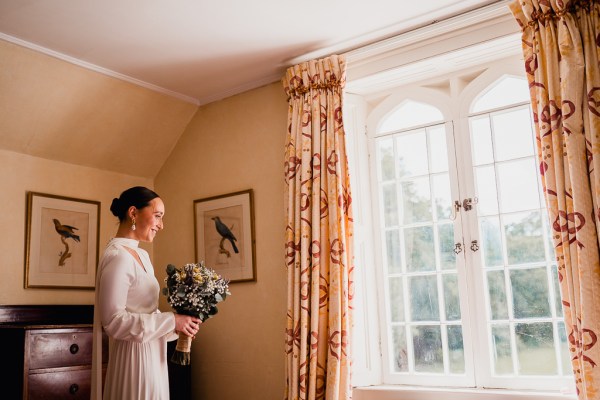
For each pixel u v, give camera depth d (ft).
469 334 12.19
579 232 9.33
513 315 11.85
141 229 9.70
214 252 15.14
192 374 15.06
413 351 12.98
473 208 12.48
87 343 12.20
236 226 14.79
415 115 13.69
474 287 12.26
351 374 11.98
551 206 9.84
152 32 12.38
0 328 11.57
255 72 14.48
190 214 15.92
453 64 12.76
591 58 9.78
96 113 14.60
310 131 13.16
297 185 13.06
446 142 13.05
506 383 11.65
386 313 13.33
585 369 9.01
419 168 13.47
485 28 11.76
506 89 12.51
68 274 14.43
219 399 14.47
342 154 12.80
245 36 12.69
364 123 14.19
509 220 12.14
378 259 13.62
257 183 14.62
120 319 8.66
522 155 12.16
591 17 9.92
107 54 13.29
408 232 13.41
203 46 13.08
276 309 13.80
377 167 13.96
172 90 15.34
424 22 12.23
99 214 15.39
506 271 12.01
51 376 11.48
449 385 12.30
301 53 13.57
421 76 13.32
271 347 13.75
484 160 12.57
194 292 9.23
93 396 9.09
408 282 13.26
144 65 13.91
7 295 13.23
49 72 13.21
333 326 11.97
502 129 12.44
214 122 15.80
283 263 13.83
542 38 10.31
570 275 9.49
